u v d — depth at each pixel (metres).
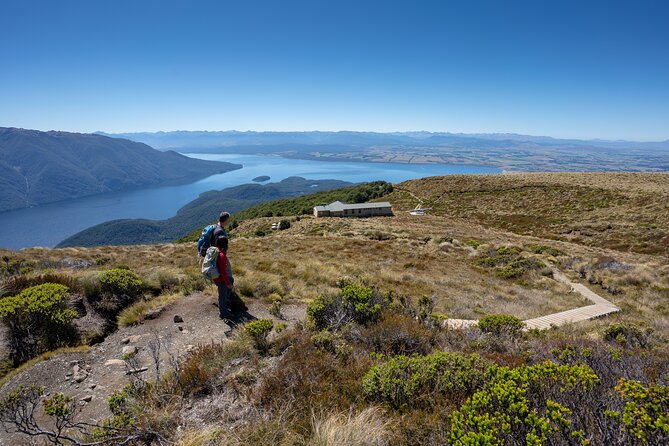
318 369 4.31
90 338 5.96
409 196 88.25
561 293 16.30
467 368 4.07
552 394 3.20
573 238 42.53
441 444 2.95
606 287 17.31
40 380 4.57
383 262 20.81
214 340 6.02
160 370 4.89
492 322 7.66
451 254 25.70
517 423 2.74
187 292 8.38
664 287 16.53
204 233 7.27
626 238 38.41
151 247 25.72
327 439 3.04
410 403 3.67
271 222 68.75
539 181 75.06
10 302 5.55
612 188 60.59
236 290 8.98
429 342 5.90
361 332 5.78
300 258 18.92
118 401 3.63
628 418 2.46
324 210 72.62
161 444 3.19
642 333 8.55
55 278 7.26
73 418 3.84
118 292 7.41
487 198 71.88
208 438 3.16
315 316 6.39
